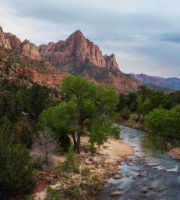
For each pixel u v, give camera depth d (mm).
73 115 29031
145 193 19219
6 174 15695
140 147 38500
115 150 35156
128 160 29766
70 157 22328
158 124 25016
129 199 18016
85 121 33000
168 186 20766
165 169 25938
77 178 21203
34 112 40344
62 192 17844
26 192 16891
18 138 25406
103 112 30875
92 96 30656
